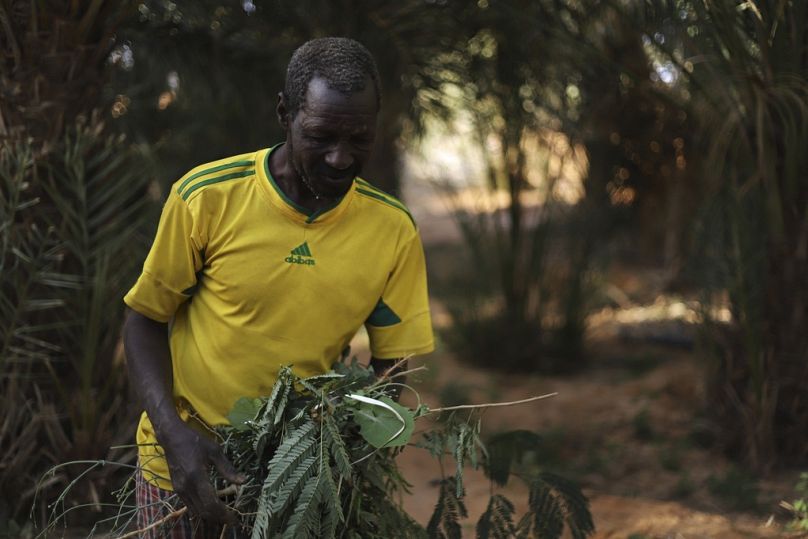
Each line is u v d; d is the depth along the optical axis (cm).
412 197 1748
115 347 409
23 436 383
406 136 763
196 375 226
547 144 753
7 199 379
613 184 854
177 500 228
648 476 506
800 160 472
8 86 374
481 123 732
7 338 376
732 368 523
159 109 661
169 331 237
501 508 288
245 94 633
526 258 784
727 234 509
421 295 242
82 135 379
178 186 218
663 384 688
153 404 217
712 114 496
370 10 582
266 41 602
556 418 622
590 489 484
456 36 595
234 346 221
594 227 807
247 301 218
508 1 531
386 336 242
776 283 497
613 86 609
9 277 378
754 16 428
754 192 493
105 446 398
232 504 216
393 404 220
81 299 392
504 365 754
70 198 390
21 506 383
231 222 216
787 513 438
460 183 1008
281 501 206
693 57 482
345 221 222
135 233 416
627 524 427
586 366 761
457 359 783
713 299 534
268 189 215
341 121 198
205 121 688
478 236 810
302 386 225
